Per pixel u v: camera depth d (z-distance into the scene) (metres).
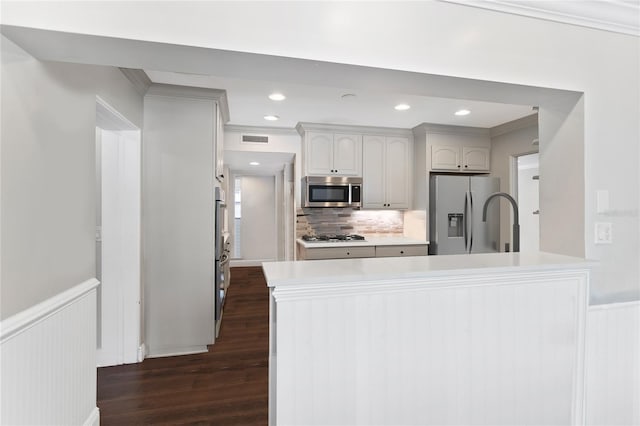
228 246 4.66
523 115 3.77
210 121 2.91
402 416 1.35
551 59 1.63
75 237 1.60
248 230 7.28
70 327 1.56
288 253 5.58
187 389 2.31
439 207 4.16
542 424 1.55
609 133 1.75
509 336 1.49
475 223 4.24
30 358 1.26
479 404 1.46
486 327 1.45
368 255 4.12
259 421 1.96
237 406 2.11
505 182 4.25
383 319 1.32
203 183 2.91
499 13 1.54
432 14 1.46
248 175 7.17
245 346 3.05
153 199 2.81
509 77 1.56
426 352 1.38
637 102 1.80
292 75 1.50
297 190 4.57
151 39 1.17
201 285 2.92
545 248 1.94
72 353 1.58
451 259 1.62
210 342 2.95
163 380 2.43
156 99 2.79
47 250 1.37
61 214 1.48
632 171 1.80
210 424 1.93
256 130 4.39
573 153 1.76
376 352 1.31
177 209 2.86
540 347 1.54
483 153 4.45
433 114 3.75
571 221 1.78
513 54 1.57
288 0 1.30
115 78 2.14
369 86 1.64
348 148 4.29
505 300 1.48
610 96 1.74
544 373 1.55
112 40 1.16
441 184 4.16
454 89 1.66
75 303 1.60
